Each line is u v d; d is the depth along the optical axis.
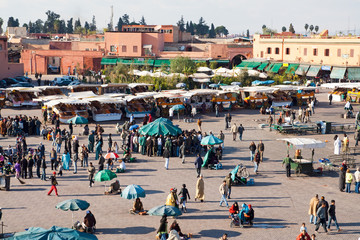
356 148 42.09
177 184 32.25
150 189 31.11
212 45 116.00
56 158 36.03
